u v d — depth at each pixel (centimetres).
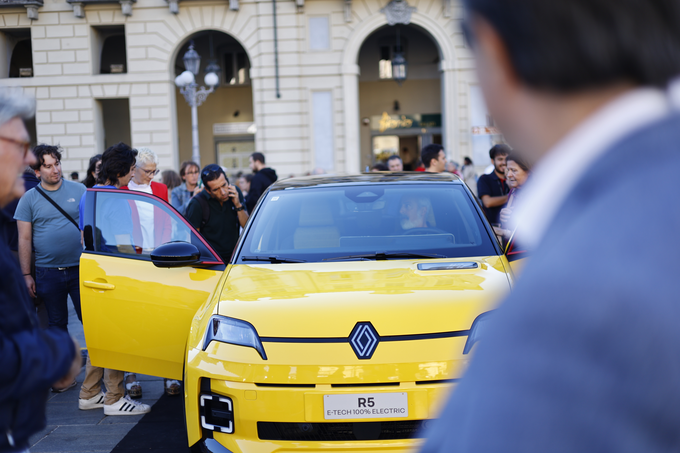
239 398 273
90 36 1844
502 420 46
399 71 1834
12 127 158
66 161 1858
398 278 320
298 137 1844
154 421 432
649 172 49
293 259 362
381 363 271
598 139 52
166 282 380
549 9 50
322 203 405
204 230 527
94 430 416
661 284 45
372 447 268
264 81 1841
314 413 268
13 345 144
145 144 1853
